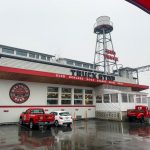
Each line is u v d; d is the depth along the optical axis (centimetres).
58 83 2631
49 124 1747
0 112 2100
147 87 3738
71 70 2684
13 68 2069
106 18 4762
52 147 989
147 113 2423
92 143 1088
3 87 2169
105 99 2862
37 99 2419
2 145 1035
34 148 966
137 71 5291
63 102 2678
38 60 3766
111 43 4922
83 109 2856
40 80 2411
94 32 5066
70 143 1088
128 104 2717
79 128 1777
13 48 3769
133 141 1148
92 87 3072
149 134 1423
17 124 2092
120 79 3403
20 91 2286
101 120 2661
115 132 1523
